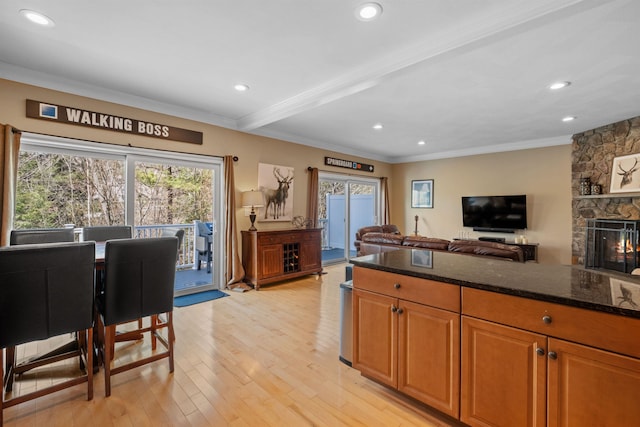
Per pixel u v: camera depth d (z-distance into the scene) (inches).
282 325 119.0
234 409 69.4
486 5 75.4
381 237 158.1
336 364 89.5
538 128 190.2
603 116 164.4
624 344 42.5
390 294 71.1
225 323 121.1
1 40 92.8
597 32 86.0
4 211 104.8
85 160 131.4
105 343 74.6
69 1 74.5
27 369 75.0
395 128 193.2
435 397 63.2
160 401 72.1
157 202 152.0
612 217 177.5
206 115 163.8
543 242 220.1
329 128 194.4
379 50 98.1
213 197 173.2
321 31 87.4
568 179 209.0
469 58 101.7
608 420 43.9
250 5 76.2
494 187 243.3
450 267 71.1
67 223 127.3
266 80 122.0
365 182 283.3
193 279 173.6
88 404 70.9
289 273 186.7
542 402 49.8
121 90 132.3
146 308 81.7
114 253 75.7
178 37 91.1
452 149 260.7
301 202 219.9
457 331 59.9
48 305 67.0
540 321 50.0
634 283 56.4
